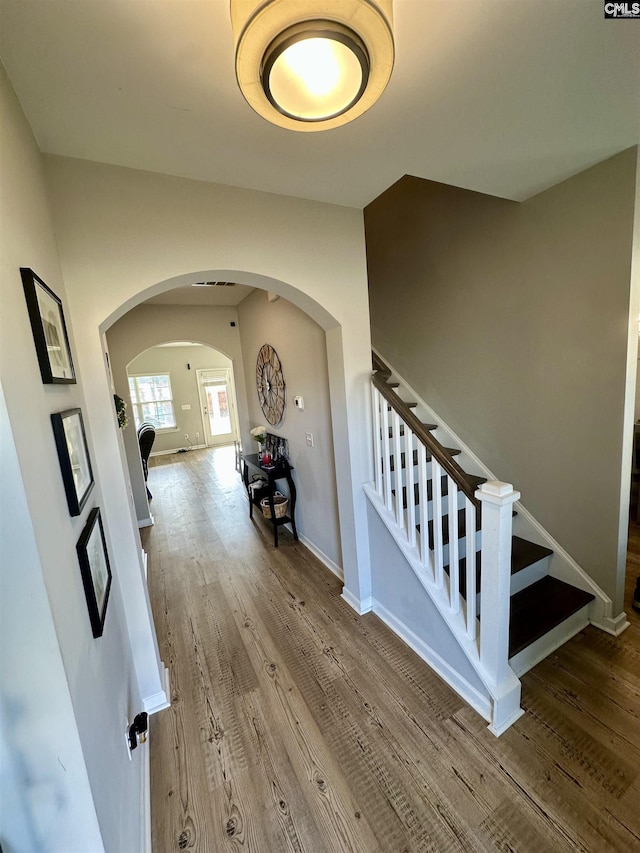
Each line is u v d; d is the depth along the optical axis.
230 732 1.80
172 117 1.35
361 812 1.43
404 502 2.64
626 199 1.85
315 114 0.91
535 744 1.64
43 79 1.12
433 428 3.18
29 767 0.75
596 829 1.32
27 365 0.86
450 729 1.73
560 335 2.26
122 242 1.69
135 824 1.25
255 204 1.98
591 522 2.27
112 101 1.25
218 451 9.18
